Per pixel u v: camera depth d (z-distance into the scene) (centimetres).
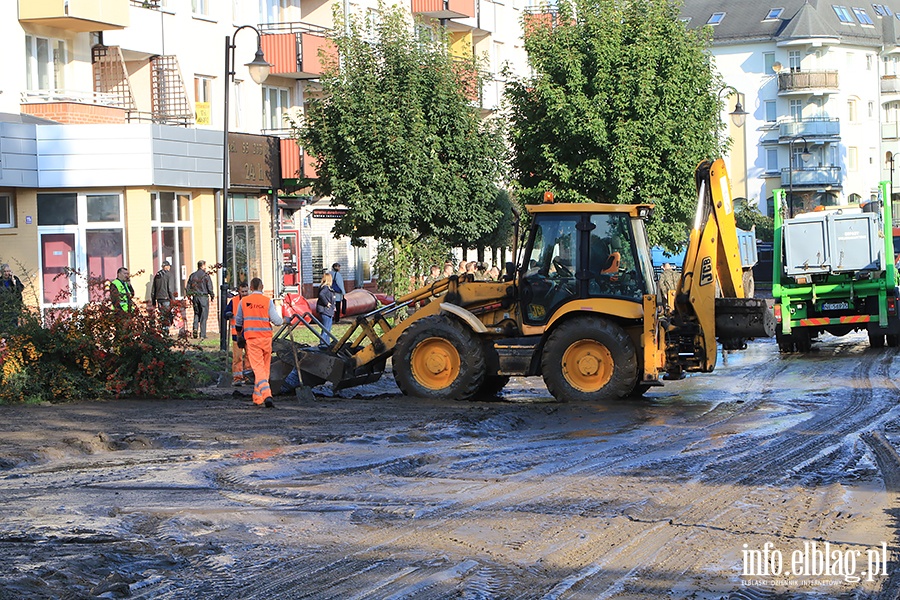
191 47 3350
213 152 3184
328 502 949
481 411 1539
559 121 3484
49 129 2823
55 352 1705
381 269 3167
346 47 3133
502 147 3331
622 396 1661
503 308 1762
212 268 2112
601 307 1680
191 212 3188
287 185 3500
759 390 1809
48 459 1173
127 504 942
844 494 973
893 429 1352
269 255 3525
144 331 1734
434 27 3581
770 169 8381
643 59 3447
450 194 3162
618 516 891
